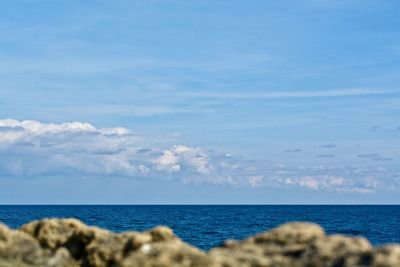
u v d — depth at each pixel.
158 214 180.00
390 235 87.50
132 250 26.70
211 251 24.55
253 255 23.39
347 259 21.56
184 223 113.81
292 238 25.36
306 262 22.78
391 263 20.31
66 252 28.42
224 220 132.25
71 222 31.11
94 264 27.33
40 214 169.50
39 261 26.80
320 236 25.48
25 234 28.97
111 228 94.00
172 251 22.75
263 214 191.12
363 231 96.38
